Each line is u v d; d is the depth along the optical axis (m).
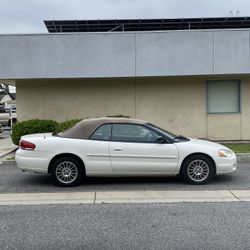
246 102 17.97
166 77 17.44
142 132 9.70
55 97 17.92
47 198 8.56
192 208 7.60
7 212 7.48
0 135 25.88
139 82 17.89
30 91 17.92
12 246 5.67
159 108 17.94
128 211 7.44
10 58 16.39
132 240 5.85
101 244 5.71
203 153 9.65
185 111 17.98
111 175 9.67
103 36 16.33
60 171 9.65
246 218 6.88
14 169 12.30
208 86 18.02
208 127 17.98
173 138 9.85
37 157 9.59
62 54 16.38
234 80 17.97
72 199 8.45
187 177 9.67
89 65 16.41
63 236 6.06
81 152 9.56
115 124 9.75
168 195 8.69
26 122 15.57
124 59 16.39
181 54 16.39
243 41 16.41
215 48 16.41
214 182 9.97
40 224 6.68
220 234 6.05
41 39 16.33
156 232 6.19
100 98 17.92
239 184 9.71
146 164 9.56
